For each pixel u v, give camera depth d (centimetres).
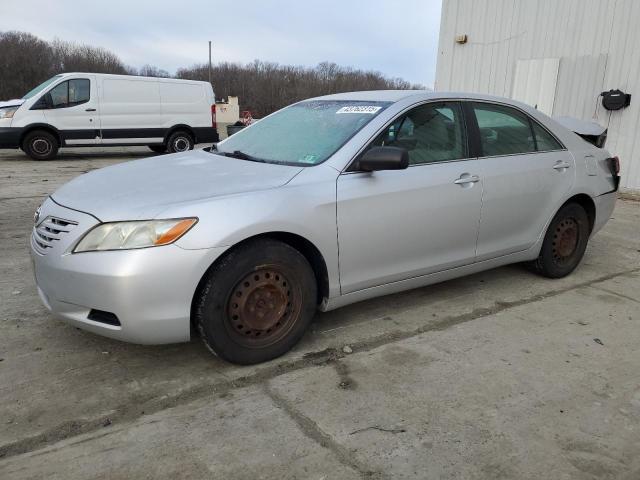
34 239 299
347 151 325
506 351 329
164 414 258
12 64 5891
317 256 313
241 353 295
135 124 1319
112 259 259
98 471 218
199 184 299
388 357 318
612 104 884
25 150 1225
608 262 523
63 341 328
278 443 238
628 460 231
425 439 242
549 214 431
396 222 336
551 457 232
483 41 1094
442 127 372
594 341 346
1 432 241
